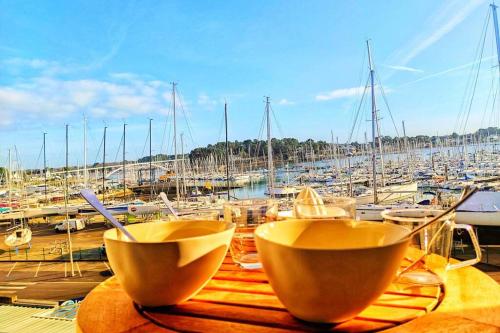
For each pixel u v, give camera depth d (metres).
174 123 23.03
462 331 0.51
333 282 0.48
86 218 27.31
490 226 11.70
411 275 0.69
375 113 17.38
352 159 32.59
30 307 7.02
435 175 27.05
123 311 0.62
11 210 28.31
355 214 0.90
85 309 0.63
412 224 0.70
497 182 20.58
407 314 0.57
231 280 0.79
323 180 30.81
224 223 0.75
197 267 0.61
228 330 0.53
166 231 0.80
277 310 0.61
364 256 0.47
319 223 0.67
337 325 0.54
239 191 38.03
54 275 14.73
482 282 0.71
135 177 44.75
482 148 30.89
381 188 21.02
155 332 0.54
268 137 22.23
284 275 0.51
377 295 0.50
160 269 0.59
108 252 0.63
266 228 0.62
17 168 34.50
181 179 35.06
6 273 15.30
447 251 0.70
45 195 32.75
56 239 22.81
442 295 0.65
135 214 22.83
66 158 28.06
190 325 0.56
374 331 0.52
